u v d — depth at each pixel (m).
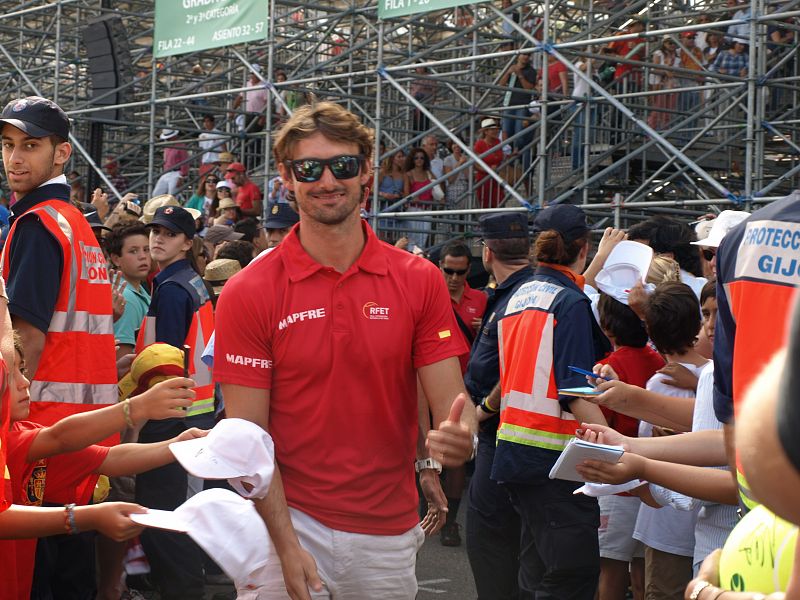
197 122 17.92
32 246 4.23
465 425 2.84
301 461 3.05
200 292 5.61
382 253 3.12
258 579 2.85
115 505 2.94
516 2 13.83
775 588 1.84
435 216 13.62
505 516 4.85
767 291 2.28
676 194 13.33
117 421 3.41
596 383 3.72
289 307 3.03
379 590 3.08
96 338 4.45
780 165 13.36
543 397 4.31
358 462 3.05
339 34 15.68
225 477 2.78
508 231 5.07
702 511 3.60
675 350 4.30
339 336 3.02
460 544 7.41
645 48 13.31
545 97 10.31
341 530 3.03
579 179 12.86
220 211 12.75
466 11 15.40
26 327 4.19
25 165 4.39
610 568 4.82
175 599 5.08
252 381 3.03
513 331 4.49
